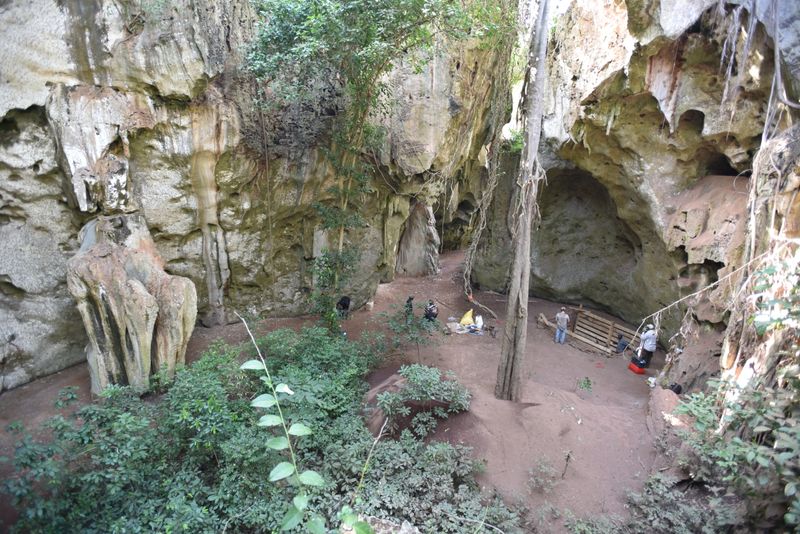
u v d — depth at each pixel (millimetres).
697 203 12133
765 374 7484
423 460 8477
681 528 7324
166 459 7746
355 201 14828
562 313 15039
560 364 13672
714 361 10508
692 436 8430
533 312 17234
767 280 7711
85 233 10727
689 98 11406
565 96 13938
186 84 10773
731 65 10156
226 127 11836
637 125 12797
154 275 10703
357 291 16328
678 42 10867
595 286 17000
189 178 12008
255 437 7836
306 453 8234
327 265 12961
